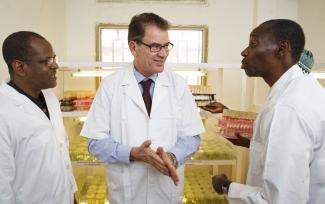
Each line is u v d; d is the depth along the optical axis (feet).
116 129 4.11
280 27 3.01
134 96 4.09
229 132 5.14
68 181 4.14
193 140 4.24
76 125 8.96
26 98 3.78
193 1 10.32
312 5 9.05
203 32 10.44
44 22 7.28
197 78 10.31
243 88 8.02
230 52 10.53
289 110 2.72
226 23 10.45
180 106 4.26
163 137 4.09
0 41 5.33
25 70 3.65
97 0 10.14
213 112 6.60
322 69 5.36
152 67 3.88
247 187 3.16
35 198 3.69
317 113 2.70
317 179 2.81
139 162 4.05
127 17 10.25
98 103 4.18
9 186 3.42
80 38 10.21
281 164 2.63
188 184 7.80
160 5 10.27
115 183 4.19
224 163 7.25
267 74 3.23
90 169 9.19
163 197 4.17
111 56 10.52
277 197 2.63
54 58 3.83
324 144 2.71
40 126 3.76
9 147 3.45
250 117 5.10
